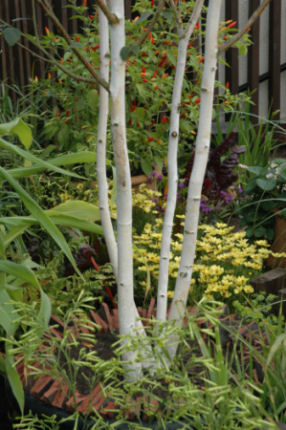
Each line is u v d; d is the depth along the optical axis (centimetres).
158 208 371
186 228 193
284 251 319
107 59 203
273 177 327
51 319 232
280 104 511
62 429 181
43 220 201
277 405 185
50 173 378
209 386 179
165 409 175
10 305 206
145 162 411
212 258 283
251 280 288
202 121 186
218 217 377
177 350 207
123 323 190
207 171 368
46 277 253
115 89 169
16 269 206
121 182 176
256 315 222
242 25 515
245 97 419
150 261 290
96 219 241
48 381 193
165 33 409
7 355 193
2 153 370
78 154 229
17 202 350
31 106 446
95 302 282
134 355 188
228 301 272
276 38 458
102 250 309
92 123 420
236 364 187
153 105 410
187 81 427
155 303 277
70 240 296
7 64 567
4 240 229
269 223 328
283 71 516
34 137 446
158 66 418
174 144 201
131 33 395
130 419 178
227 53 463
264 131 454
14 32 171
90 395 174
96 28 409
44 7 167
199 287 268
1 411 226
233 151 370
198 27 398
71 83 421
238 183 402
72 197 353
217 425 155
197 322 218
